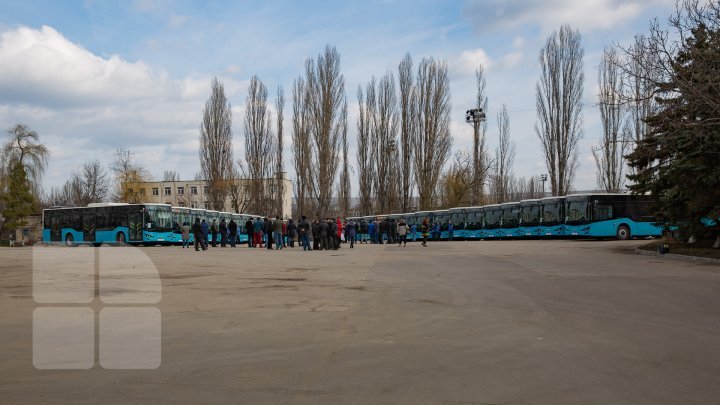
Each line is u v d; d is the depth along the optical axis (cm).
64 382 614
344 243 4666
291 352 753
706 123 1869
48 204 8731
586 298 1239
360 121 5928
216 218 5038
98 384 607
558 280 1565
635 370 665
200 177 6078
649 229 4119
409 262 2217
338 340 827
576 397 564
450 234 5116
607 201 4147
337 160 5353
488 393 576
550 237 4578
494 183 6594
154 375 642
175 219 4444
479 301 1204
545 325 941
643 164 2730
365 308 1113
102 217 4378
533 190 9162
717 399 560
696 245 2630
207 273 1788
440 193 6241
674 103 2000
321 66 5303
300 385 603
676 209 2581
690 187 2356
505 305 1150
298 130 5381
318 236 3303
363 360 710
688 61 1881
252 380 622
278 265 2097
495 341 820
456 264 2102
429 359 716
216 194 5928
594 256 2442
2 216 5566
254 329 906
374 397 562
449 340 827
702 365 689
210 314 1041
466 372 656
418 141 5475
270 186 5925
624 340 827
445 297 1263
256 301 1200
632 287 1413
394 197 5750
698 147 2238
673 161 2402
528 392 580
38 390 586
